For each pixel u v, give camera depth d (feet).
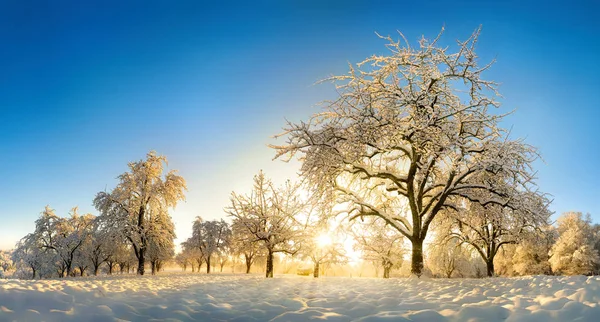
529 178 43.29
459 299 16.57
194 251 179.01
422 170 43.32
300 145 44.06
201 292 22.79
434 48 40.75
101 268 179.22
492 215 52.75
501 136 44.93
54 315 12.20
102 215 87.25
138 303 16.20
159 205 90.84
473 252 88.79
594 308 10.89
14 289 14.32
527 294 17.24
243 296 21.76
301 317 13.58
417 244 44.80
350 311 15.21
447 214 57.31
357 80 43.83
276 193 75.51
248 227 72.43
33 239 123.13
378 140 41.93
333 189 47.93
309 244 74.54
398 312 13.69
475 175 46.93
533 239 66.74
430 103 41.19
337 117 44.83
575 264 120.78
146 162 93.71
